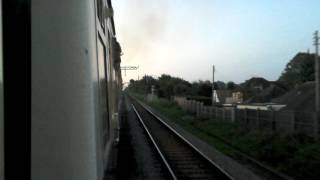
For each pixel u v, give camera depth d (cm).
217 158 2134
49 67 187
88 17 200
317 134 2394
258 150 2366
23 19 183
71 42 189
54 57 188
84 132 190
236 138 2938
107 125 490
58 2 189
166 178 1566
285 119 2858
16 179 178
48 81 187
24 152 180
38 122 186
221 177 1537
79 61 190
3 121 173
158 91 11281
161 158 1858
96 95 254
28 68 184
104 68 487
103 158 340
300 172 1839
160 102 8419
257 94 9169
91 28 219
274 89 8625
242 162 2080
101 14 456
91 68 205
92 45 223
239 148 2592
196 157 1994
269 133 2653
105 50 535
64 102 188
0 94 171
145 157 2027
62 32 189
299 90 5806
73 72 189
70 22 190
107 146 468
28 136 182
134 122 4259
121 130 3422
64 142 187
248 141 2736
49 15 188
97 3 366
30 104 185
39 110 186
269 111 3111
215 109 4381
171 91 11100
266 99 8494
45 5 188
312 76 8219
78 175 188
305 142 2348
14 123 179
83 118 190
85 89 191
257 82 11306
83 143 189
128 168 1695
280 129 2761
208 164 1770
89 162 191
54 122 187
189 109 5784
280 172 1831
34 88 186
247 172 1789
